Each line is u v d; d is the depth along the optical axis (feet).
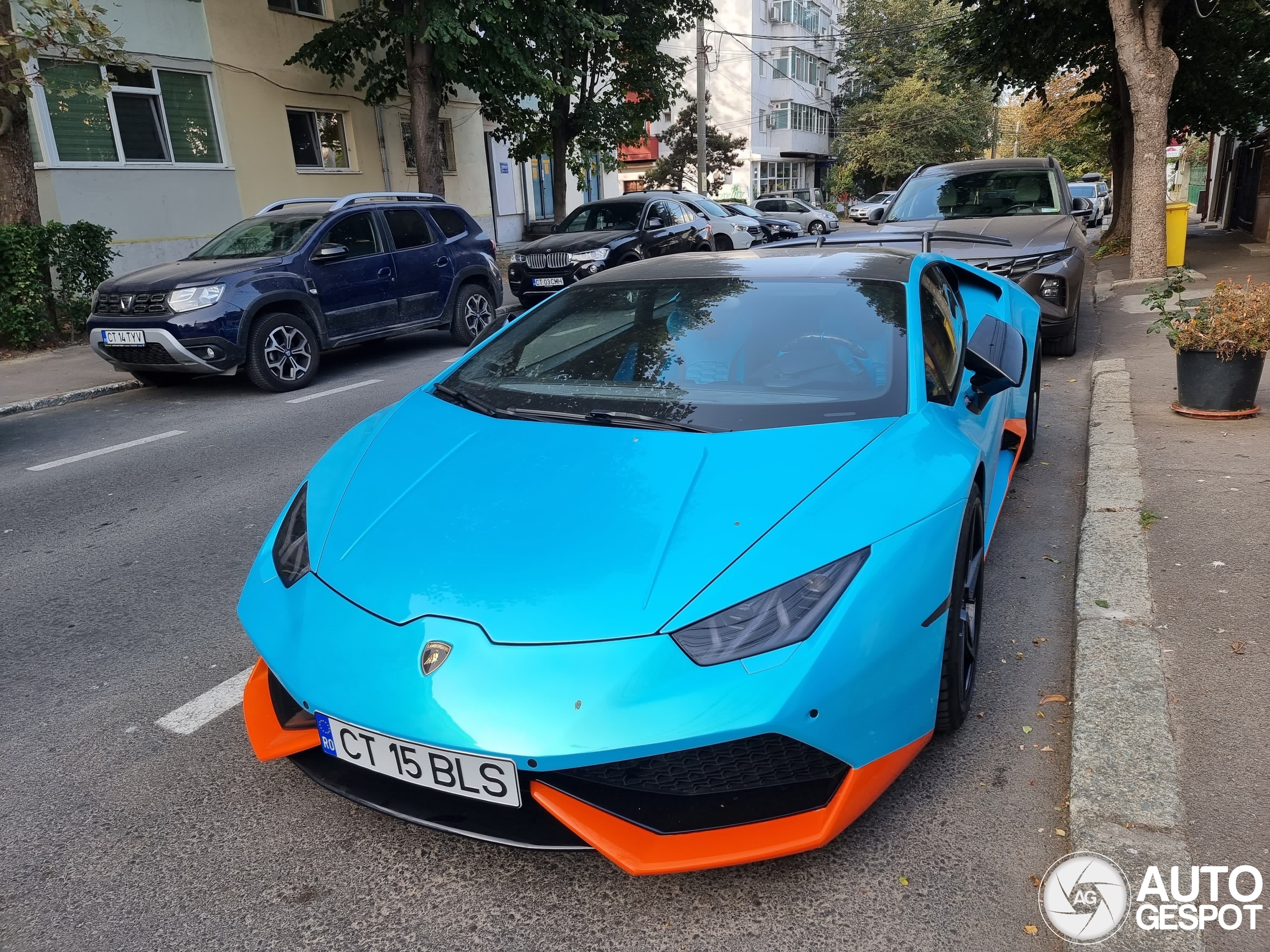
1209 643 9.77
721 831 6.44
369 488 8.47
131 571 14.24
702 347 9.99
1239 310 17.43
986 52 58.29
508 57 50.19
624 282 11.82
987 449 10.11
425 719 6.30
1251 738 8.15
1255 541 12.18
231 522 16.38
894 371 9.28
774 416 8.73
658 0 67.87
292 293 28.17
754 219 73.56
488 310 36.88
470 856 7.41
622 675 6.17
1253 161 67.56
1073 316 24.43
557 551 7.00
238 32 54.44
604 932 6.54
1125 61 39.93
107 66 46.11
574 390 9.71
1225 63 57.06
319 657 6.90
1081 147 121.80
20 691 10.50
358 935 6.61
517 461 8.35
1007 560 12.85
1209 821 7.18
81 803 8.30
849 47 184.96
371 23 53.31
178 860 7.49
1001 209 27.35
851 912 6.61
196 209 52.80
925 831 7.42
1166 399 19.74
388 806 6.93
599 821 6.38
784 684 6.19
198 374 31.65
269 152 57.26
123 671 10.92
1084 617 10.28
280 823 7.92
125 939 6.64
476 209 78.23
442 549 7.27
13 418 26.53
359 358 34.42
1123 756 7.83
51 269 38.34
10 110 35.40
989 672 9.87
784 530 6.97
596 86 74.54
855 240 14.62
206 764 8.87
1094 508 13.48
